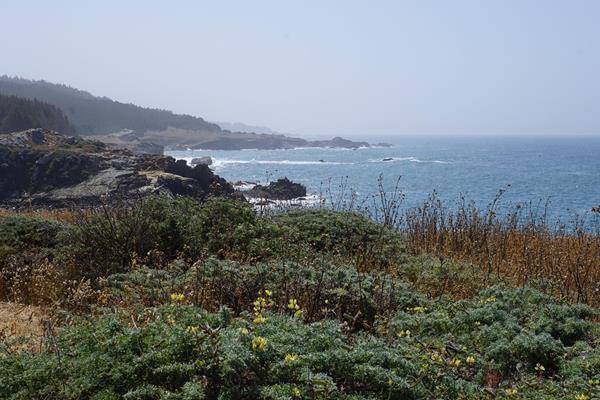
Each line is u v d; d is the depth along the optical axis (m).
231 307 6.53
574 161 92.69
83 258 8.52
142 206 9.56
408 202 29.58
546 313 6.31
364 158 111.38
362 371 4.30
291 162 96.62
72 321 5.77
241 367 4.07
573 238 11.25
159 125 196.25
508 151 149.50
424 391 4.36
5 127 87.50
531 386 4.87
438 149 173.25
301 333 4.79
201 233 9.00
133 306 6.21
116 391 4.20
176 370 4.14
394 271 8.45
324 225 9.95
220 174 63.56
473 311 6.21
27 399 4.21
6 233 9.57
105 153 36.06
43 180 31.17
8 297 7.93
